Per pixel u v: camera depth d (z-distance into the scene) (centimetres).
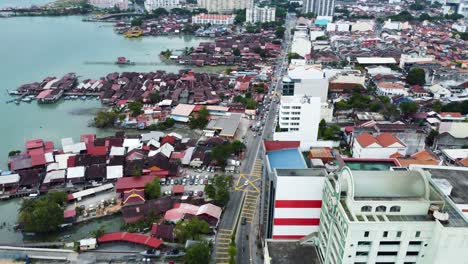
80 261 12731
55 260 12781
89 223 15038
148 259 12762
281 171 11081
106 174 17788
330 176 10225
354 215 8431
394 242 8425
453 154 19262
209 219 14538
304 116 19762
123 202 15750
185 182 17612
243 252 13262
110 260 12719
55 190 16900
